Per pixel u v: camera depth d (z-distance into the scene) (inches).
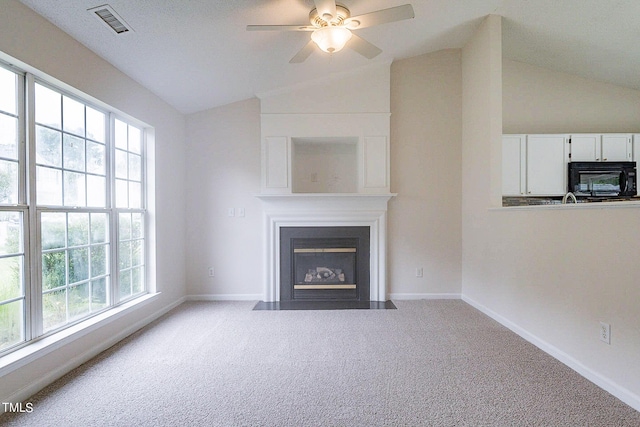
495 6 119.8
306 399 71.6
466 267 149.9
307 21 101.2
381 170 150.9
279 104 150.9
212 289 156.3
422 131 155.1
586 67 151.5
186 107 146.9
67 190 89.7
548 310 94.8
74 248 91.7
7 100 72.5
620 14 115.0
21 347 73.9
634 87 157.6
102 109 104.0
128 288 118.0
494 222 124.9
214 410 67.6
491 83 126.2
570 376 81.3
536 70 159.5
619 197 145.1
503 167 147.6
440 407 68.4
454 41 146.4
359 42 97.7
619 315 71.6
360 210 152.3
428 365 87.5
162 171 134.4
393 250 155.8
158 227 131.2
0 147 70.9
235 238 155.9
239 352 96.4
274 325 120.2
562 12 120.0
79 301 93.9
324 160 166.1
